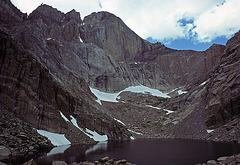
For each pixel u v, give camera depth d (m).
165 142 43.25
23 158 18.61
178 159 21.42
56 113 37.16
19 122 27.20
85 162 17.91
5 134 21.83
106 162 18.97
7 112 27.03
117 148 32.22
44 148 26.83
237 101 46.19
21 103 29.41
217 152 24.80
